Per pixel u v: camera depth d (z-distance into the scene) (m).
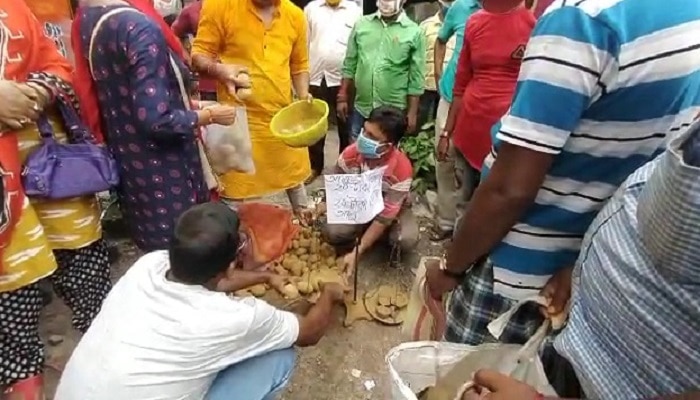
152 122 2.27
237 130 2.91
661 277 0.97
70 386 1.87
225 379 2.03
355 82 4.18
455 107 3.34
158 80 2.26
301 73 3.58
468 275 1.73
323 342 2.96
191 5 3.83
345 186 2.96
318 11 4.37
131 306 1.86
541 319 1.56
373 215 2.98
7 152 1.99
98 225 2.42
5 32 2.00
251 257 2.93
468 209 1.48
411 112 4.14
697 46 1.22
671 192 0.87
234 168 2.98
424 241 3.71
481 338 1.73
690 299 0.94
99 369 1.82
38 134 2.16
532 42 1.27
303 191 3.71
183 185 2.53
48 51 2.20
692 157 0.86
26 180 2.09
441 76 3.79
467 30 3.07
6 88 1.93
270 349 2.07
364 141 3.04
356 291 3.21
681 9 1.21
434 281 1.76
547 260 1.53
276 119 3.16
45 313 3.01
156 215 2.54
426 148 4.25
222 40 3.25
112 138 2.44
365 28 4.02
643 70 1.21
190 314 1.85
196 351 1.84
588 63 1.21
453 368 1.53
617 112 1.27
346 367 2.84
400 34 3.95
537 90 1.25
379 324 3.09
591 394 1.13
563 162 1.38
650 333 1.00
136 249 3.46
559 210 1.45
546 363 1.43
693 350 0.95
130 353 1.81
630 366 1.05
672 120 1.29
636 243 1.03
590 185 1.40
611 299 1.07
